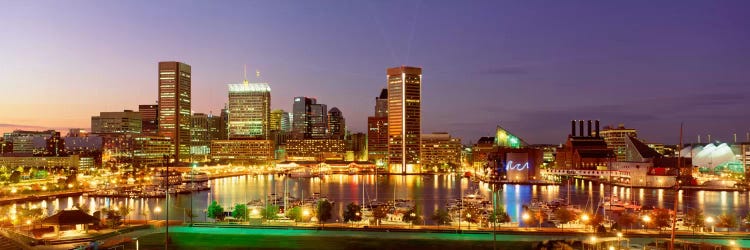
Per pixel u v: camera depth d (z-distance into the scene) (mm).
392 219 199625
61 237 138375
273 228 160250
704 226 173000
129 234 147375
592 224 161750
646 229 170000
